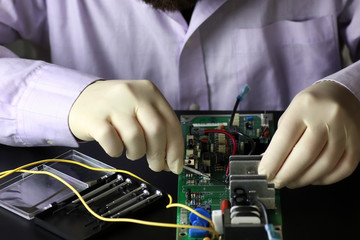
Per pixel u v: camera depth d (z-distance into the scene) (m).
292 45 1.66
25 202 0.94
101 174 1.02
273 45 1.65
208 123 1.22
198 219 0.85
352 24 1.65
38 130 1.10
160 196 0.94
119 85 0.99
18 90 1.13
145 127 0.92
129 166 1.07
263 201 0.87
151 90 0.98
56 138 1.09
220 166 1.05
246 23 1.61
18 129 1.12
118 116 0.94
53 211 0.90
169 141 0.95
